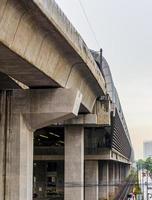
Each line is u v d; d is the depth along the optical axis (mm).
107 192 90188
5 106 36156
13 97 36406
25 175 35531
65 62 36250
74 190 57938
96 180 74938
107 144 75188
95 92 54750
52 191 108938
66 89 36594
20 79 33625
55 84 35781
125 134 118938
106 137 75250
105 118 58781
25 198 35312
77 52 34375
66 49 33438
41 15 25516
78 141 58688
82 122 57781
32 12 25047
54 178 110250
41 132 76625
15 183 34938
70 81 40062
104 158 71812
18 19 24734
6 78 35688
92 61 43250
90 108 55688
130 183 138500
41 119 36250
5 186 35000
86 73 43531
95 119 57688
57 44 31891
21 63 28078
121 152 108000
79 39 35406
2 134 35656
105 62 63156
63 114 36281
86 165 75500
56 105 36406
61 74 36188
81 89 46312
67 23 30953
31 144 37000
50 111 36312
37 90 36594
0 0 21734
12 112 36125
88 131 72688
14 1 23016
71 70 39000
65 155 58938
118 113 78250
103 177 91000
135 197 108188
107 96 59156
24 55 26844
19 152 35406
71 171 58312
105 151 72000
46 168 108062
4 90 36375
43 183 107062
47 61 31641
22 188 35156
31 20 26141
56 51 32812
